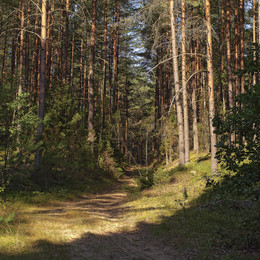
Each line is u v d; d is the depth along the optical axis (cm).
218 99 2847
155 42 1944
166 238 735
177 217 937
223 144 528
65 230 831
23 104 1319
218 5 2617
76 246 683
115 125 3080
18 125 1316
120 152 3222
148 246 691
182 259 585
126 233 827
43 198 1408
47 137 1922
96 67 4184
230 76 2070
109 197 1752
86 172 2188
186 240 691
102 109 3366
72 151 2156
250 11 2745
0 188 1225
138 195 1539
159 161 3306
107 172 2545
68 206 1337
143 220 963
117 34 3609
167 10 1952
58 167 1853
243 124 524
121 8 3619
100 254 632
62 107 2169
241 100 520
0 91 1264
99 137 2777
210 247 622
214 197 609
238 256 548
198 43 2722
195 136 2723
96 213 1152
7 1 2759
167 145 2666
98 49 4053
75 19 3288
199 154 2581
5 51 3772
